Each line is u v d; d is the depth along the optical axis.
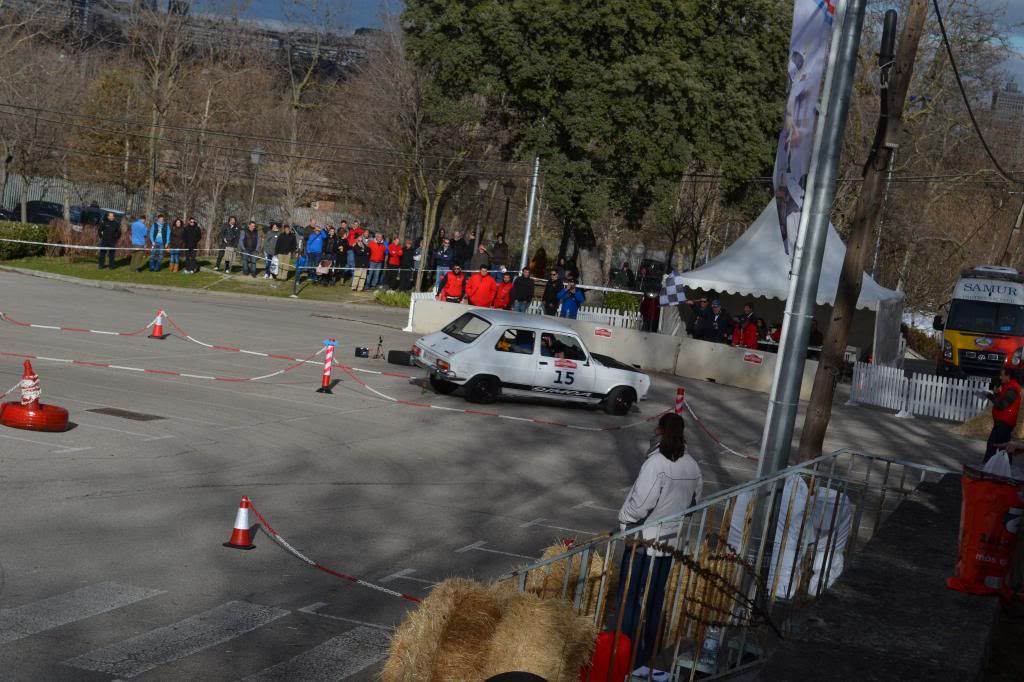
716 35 45.06
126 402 18.39
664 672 7.89
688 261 82.38
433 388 23.73
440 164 49.75
